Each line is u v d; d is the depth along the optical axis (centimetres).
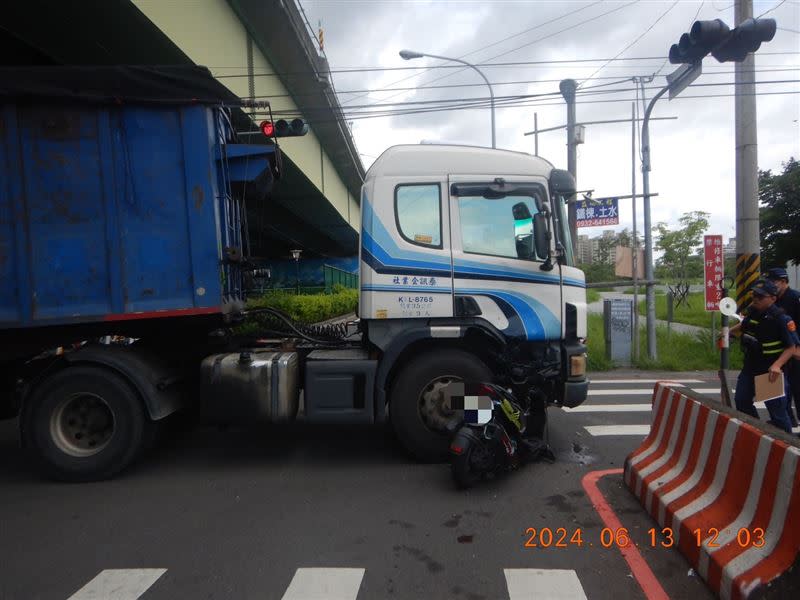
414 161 538
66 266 492
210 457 568
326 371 519
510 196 539
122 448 498
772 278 602
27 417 498
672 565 335
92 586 323
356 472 513
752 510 300
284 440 623
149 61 968
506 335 532
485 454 469
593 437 629
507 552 355
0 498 468
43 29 842
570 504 432
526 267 536
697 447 379
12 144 482
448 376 518
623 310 1151
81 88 479
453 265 530
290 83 1569
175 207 503
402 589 313
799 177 2053
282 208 2383
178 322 534
